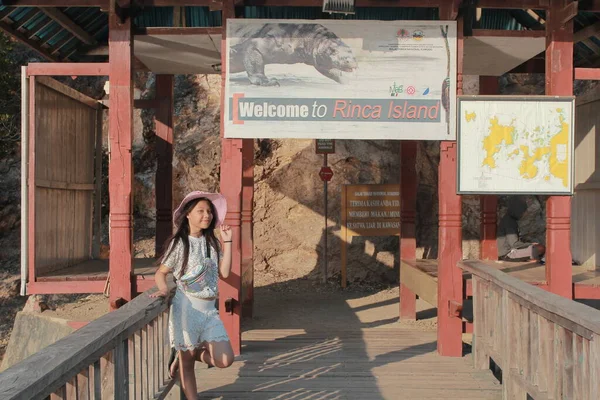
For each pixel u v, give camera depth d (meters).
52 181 7.90
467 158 6.66
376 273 12.50
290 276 12.70
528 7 6.83
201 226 4.76
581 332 3.61
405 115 6.78
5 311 14.09
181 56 8.35
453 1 6.65
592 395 3.44
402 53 6.79
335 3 6.22
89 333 3.19
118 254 6.80
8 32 7.83
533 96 6.64
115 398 3.55
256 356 6.95
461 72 6.79
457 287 6.89
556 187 6.65
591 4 6.60
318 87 6.76
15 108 17.11
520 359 4.97
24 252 7.10
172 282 5.17
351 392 5.64
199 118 14.06
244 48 6.76
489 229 9.74
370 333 8.30
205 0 6.80
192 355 4.92
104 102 9.63
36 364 2.57
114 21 6.84
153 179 15.34
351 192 12.31
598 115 8.72
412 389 5.73
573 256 9.50
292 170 12.81
